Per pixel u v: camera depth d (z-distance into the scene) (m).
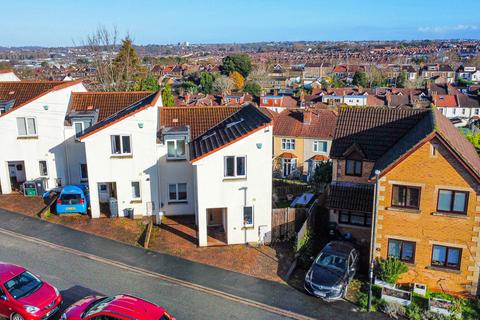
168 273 25.19
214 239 29.45
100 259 26.34
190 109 35.62
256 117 30.61
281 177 56.62
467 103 105.88
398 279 25.05
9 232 29.38
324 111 61.41
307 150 58.12
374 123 32.06
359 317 21.84
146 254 27.22
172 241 29.02
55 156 35.69
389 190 24.44
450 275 24.06
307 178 53.62
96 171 30.97
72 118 34.66
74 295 22.33
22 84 38.84
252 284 24.45
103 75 68.25
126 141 30.88
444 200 23.70
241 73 164.88
